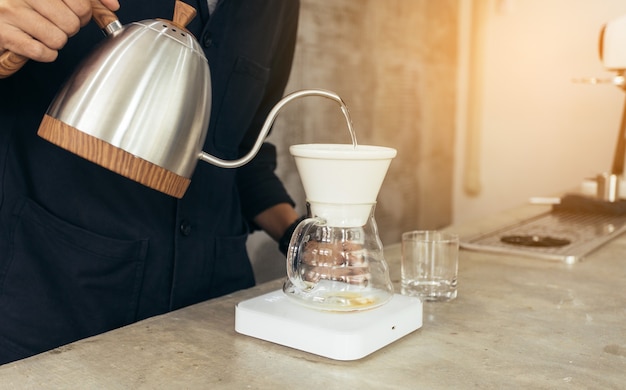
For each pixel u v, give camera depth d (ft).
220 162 3.04
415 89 11.60
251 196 5.18
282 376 2.60
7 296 3.93
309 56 9.30
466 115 12.86
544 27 11.92
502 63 12.38
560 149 12.03
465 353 2.87
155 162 2.78
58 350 2.84
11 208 3.95
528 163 12.37
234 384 2.52
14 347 3.92
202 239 4.51
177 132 2.83
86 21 2.96
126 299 4.18
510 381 2.58
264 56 4.70
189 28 4.23
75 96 2.73
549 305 3.61
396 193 11.39
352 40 10.06
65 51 3.90
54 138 2.73
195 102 2.91
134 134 2.72
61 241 3.96
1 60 2.90
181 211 4.32
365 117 10.50
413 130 11.67
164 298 4.34
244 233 5.04
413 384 2.54
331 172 2.83
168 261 4.32
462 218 13.17
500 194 12.71
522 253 4.79
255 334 3.01
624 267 4.50
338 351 2.75
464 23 12.67
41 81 3.91
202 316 3.33
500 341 3.03
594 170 11.76
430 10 11.76
